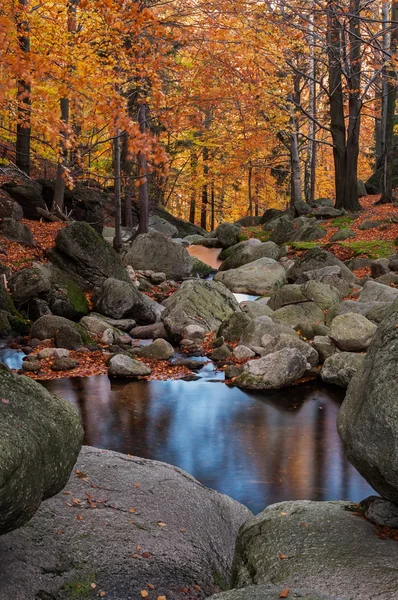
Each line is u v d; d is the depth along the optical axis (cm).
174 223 3466
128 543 399
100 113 984
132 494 464
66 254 1641
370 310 1297
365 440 346
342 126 2722
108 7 930
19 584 342
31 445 308
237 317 1310
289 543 351
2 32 852
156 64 1145
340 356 1080
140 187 2256
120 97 937
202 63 1733
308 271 1770
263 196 4491
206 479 693
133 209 3142
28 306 1435
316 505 398
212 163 3522
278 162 3884
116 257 1695
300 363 1077
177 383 1068
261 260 2062
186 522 446
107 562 378
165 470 520
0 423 308
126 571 374
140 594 360
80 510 429
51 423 339
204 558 412
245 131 2652
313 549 340
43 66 889
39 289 1431
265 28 1568
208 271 2328
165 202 4222
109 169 2977
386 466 338
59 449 334
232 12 1408
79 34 1170
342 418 378
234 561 367
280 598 291
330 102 2719
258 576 332
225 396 1004
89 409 921
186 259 2119
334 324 1183
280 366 1053
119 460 523
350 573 310
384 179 2812
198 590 376
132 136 912
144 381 1075
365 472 362
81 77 942
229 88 1722
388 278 1705
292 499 642
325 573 314
